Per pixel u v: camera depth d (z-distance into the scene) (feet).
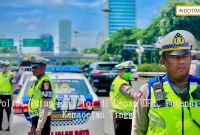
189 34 8.95
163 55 9.15
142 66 151.12
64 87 23.22
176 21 249.34
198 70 34.37
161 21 261.24
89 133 21.47
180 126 8.84
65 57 387.75
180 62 8.88
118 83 21.31
